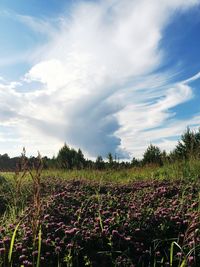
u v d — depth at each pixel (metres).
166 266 5.11
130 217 6.65
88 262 5.18
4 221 7.56
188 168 13.20
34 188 4.83
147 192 9.55
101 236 5.77
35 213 4.98
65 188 10.88
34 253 5.07
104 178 15.56
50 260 5.28
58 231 6.11
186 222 6.33
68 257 5.12
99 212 6.60
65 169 21.61
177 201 8.03
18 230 6.15
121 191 10.45
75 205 8.27
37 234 5.86
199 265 5.27
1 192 10.60
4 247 5.18
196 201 7.99
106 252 5.40
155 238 5.98
